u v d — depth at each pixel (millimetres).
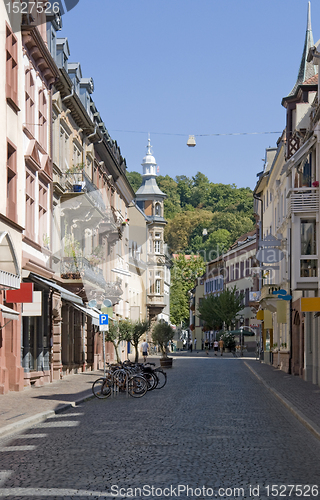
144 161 82438
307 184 30094
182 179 127312
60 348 30547
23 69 24812
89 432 13344
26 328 25172
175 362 50812
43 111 28531
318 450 11227
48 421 15414
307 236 27547
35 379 25953
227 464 9758
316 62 28906
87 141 38719
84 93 39375
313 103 30969
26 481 8594
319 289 27078
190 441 12062
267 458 10328
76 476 8867
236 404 19391
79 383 27828
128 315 59531
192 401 20328
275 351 43281
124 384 22359
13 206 23516
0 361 22297
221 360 55062
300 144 34719
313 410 16844
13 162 23547
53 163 30125
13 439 12453
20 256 23828
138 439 12312
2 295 22000
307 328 30031
